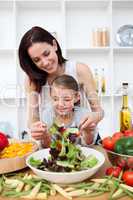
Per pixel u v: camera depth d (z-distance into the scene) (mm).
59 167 701
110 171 737
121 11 2369
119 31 2311
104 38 2266
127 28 2316
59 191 656
